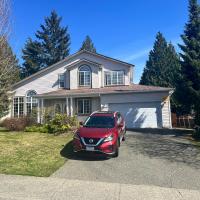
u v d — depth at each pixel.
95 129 11.93
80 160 11.18
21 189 7.42
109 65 28.80
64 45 65.06
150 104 24.55
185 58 21.39
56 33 65.19
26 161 10.70
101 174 9.24
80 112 27.34
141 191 7.36
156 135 18.80
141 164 10.66
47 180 8.30
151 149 13.60
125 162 10.95
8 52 15.46
